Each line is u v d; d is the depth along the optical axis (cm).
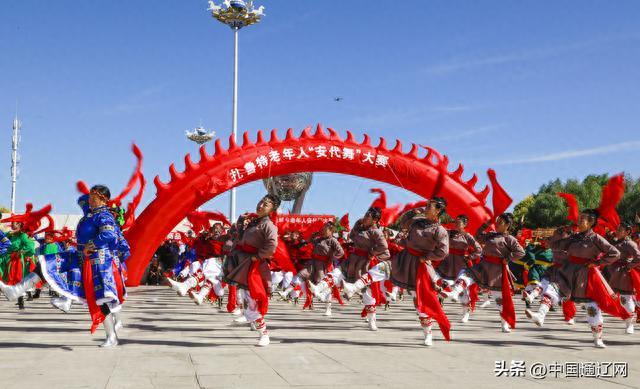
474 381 489
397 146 1903
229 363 554
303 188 2856
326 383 466
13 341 701
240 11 3012
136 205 720
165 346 665
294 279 1440
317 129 1883
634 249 923
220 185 1778
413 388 455
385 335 813
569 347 725
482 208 1884
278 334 809
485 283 970
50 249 1288
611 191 775
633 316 905
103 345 655
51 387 442
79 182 655
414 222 745
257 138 1855
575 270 748
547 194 5100
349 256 954
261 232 682
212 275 1188
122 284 652
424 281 726
